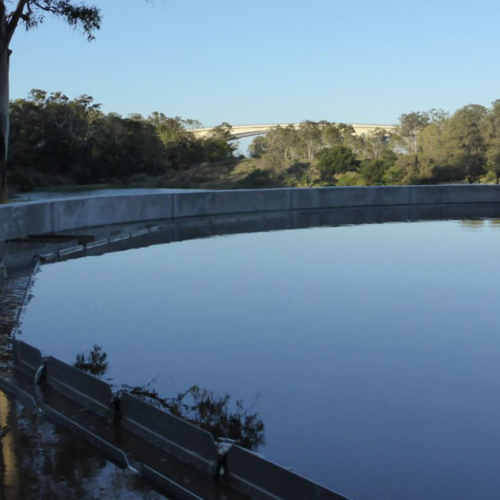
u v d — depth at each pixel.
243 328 6.05
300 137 130.25
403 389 4.38
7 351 5.15
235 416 3.85
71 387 4.10
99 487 2.88
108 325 6.10
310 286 8.16
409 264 9.99
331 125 133.62
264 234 14.35
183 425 3.22
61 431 3.52
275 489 2.76
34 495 2.80
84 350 5.29
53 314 6.55
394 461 3.25
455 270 9.41
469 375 4.70
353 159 91.31
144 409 3.47
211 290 7.88
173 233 14.70
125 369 4.79
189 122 115.00
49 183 74.62
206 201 19.14
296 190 21.08
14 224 12.36
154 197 17.59
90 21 20.58
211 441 3.06
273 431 3.62
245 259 10.54
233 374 4.69
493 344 5.54
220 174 88.75
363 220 17.70
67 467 3.08
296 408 4.00
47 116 81.94
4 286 8.00
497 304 7.13
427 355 5.21
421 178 87.75
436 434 3.60
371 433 3.61
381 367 4.88
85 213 15.29
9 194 50.59
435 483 3.01
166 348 5.36
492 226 15.88
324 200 21.59
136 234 14.38
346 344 5.53
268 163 93.81
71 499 2.77
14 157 77.94
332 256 10.84
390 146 129.38
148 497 2.80
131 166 85.88
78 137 81.88
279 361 5.03
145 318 6.41
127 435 3.45
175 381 4.52
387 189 22.72
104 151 83.56
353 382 4.52
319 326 6.14
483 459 3.27
